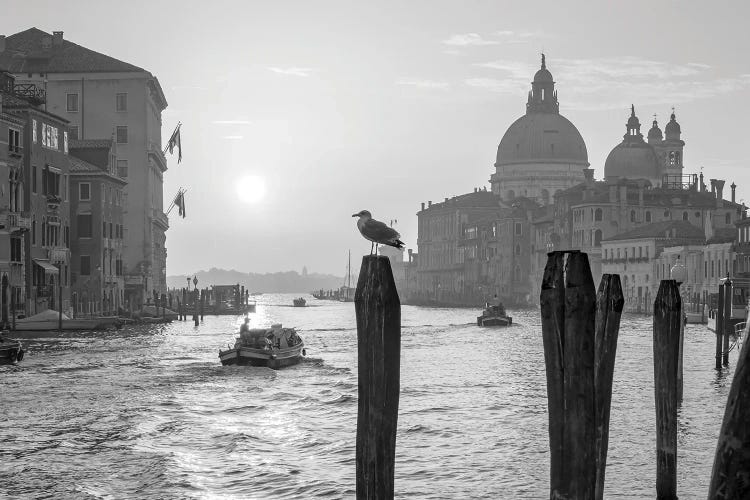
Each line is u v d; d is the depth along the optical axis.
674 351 18.58
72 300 89.81
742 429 5.86
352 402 37.03
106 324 78.75
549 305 10.71
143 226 114.56
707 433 29.62
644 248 138.50
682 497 21.92
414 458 26.97
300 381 44.50
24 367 49.16
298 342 54.88
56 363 51.44
